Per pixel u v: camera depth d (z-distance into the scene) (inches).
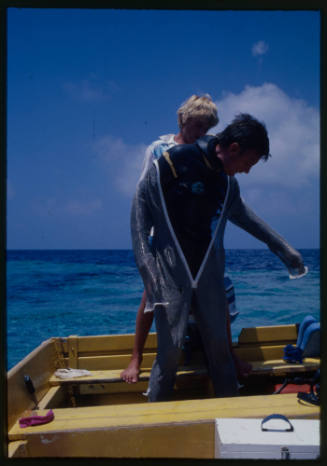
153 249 99.1
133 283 813.2
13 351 379.6
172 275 94.0
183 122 116.6
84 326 472.4
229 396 96.8
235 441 61.7
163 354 94.7
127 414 74.8
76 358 115.2
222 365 98.1
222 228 98.3
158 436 70.3
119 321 492.4
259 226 108.5
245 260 1017.5
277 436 63.0
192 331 111.9
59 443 69.7
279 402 78.4
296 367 112.0
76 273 999.6
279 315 465.4
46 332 449.4
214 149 92.0
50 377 107.6
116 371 114.0
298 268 107.0
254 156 91.7
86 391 116.9
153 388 96.1
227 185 97.0
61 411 77.8
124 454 69.8
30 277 941.8
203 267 93.9
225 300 97.9
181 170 93.3
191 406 77.7
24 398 81.4
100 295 675.4
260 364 115.9
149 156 114.3
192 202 93.2
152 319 109.7
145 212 98.3
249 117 92.2
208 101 116.0
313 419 72.2
